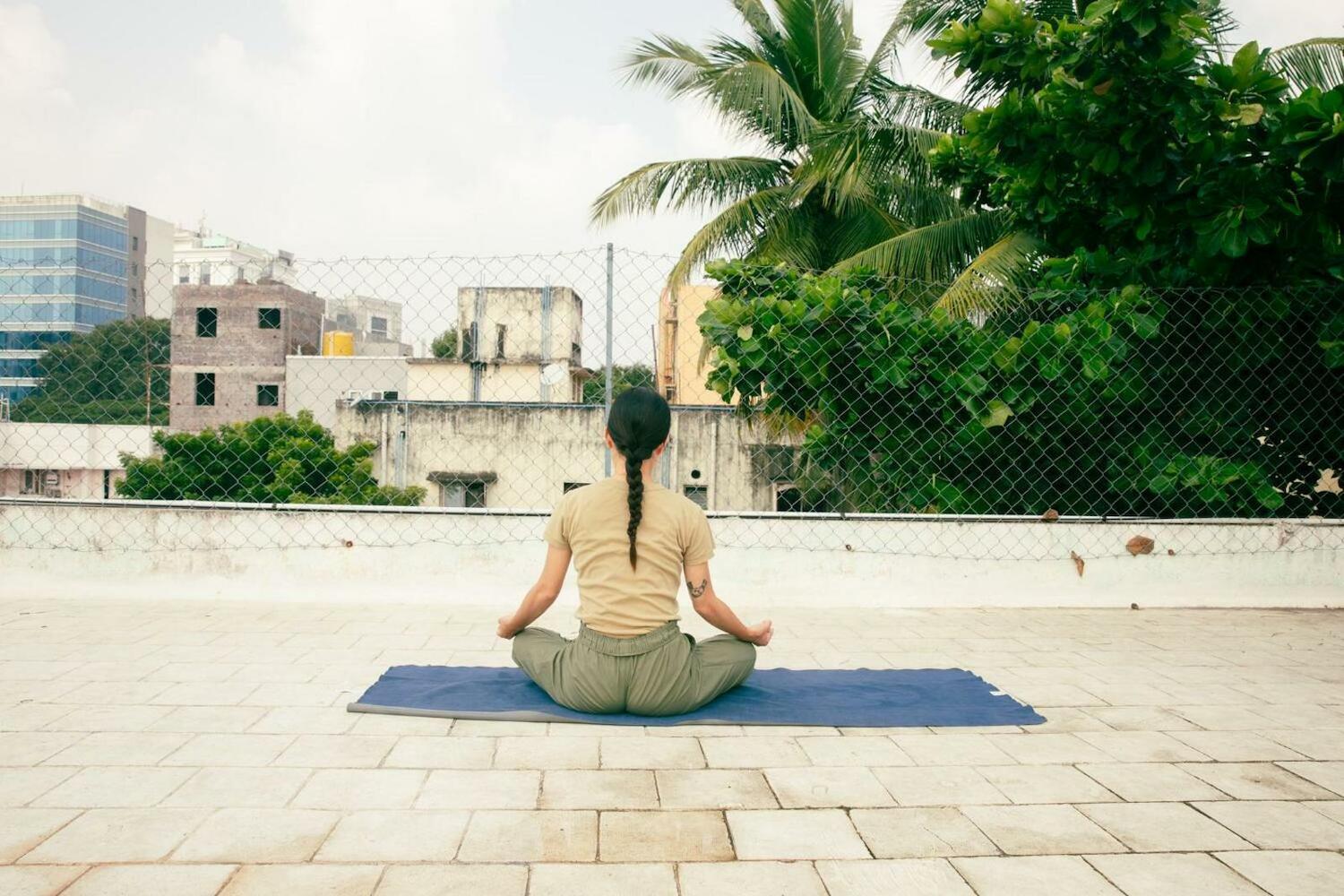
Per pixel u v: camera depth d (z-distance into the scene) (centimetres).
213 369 3347
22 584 516
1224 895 212
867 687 371
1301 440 597
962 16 1152
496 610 509
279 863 216
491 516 523
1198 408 585
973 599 544
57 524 516
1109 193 562
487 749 295
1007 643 457
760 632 344
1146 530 550
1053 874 220
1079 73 510
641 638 315
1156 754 304
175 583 518
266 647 416
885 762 293
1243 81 495
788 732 319
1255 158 517
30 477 1512
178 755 283
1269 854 233
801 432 645
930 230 1052
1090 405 576
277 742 296
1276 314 557
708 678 334
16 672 368
